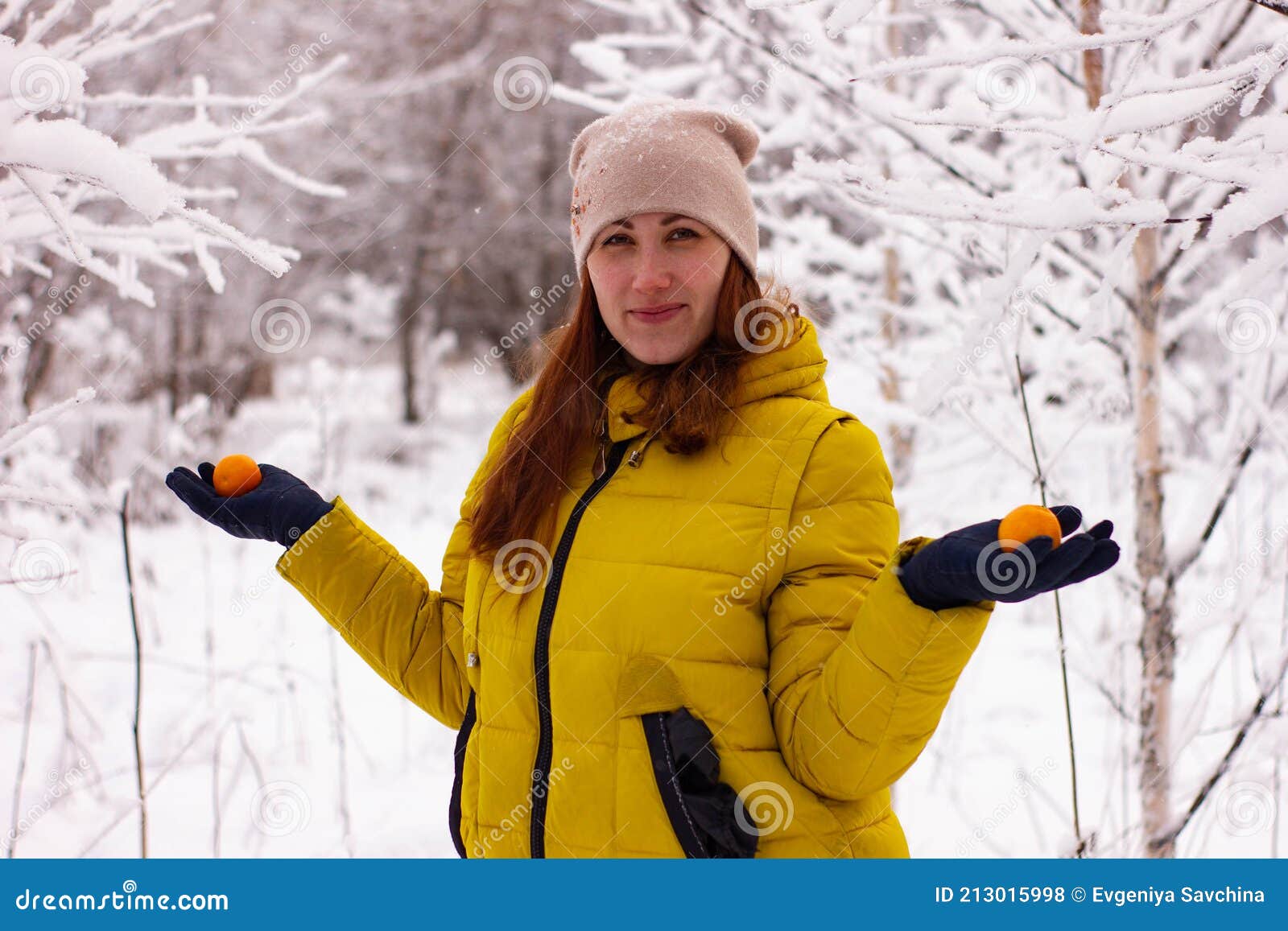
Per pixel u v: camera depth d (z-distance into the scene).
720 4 2.64
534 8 11.64
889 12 3.63
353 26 10.27
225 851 2.84
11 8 1.91
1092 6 2.25
